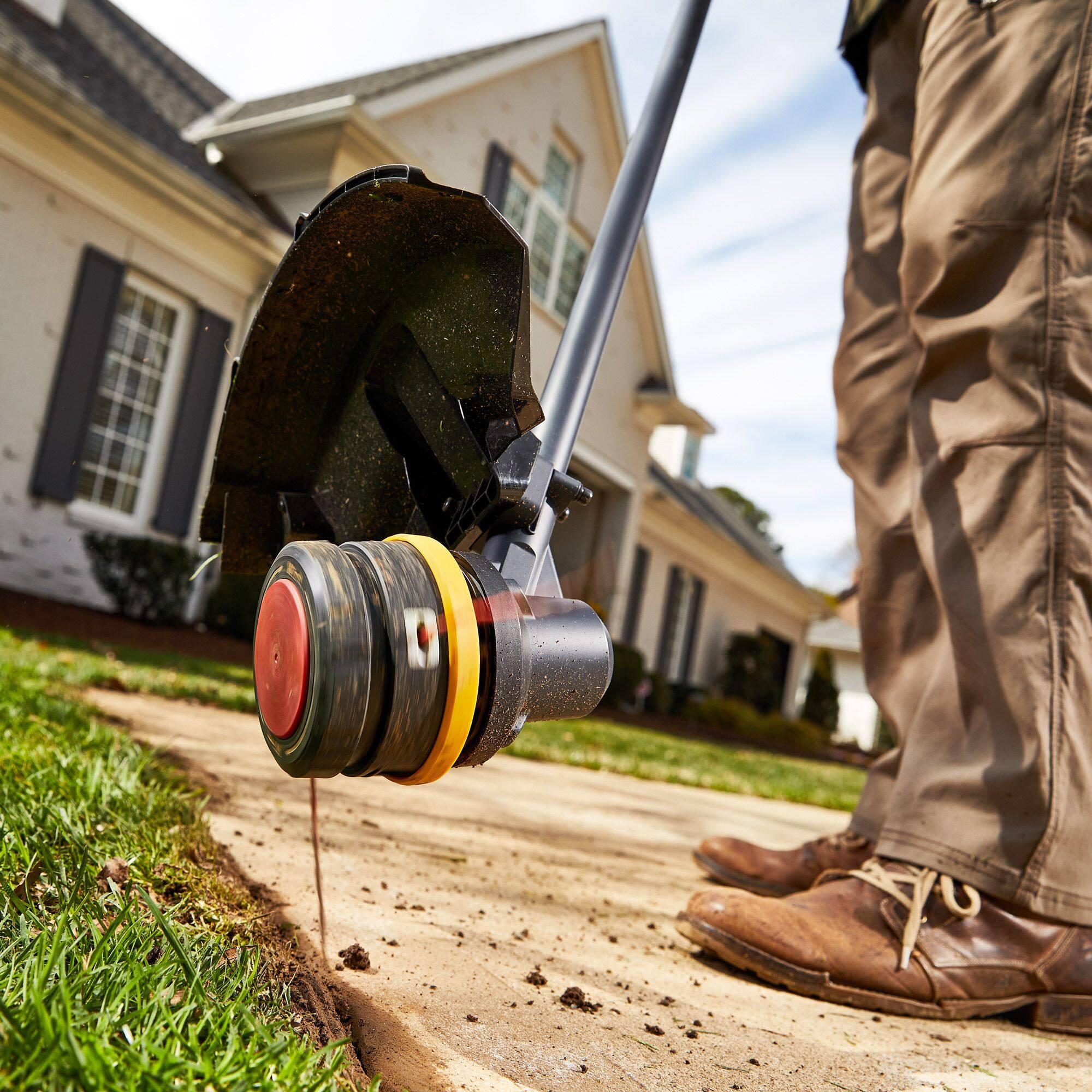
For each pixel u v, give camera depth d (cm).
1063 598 120
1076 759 117
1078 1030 119
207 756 218
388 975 92
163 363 809
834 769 1129
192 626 795
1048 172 126
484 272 69
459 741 59
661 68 106
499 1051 78
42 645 457
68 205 714
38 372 704
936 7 143
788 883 167
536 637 66
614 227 94
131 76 900
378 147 837
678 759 612
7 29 716
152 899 93
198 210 776
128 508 791
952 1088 87
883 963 114
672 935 135
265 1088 56
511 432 71
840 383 167
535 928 123
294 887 117
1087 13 126
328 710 54
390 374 78
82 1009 61
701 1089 77
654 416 1227
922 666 147
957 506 129
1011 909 119
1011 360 126
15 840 97
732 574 1752
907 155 166
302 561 58
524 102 1023
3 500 692
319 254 72
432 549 62
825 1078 84
